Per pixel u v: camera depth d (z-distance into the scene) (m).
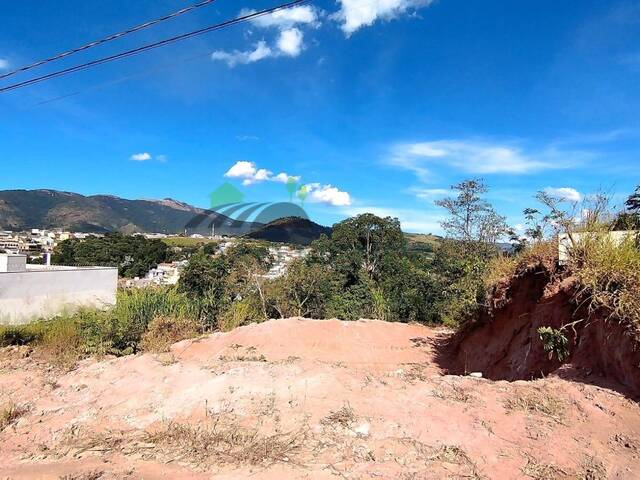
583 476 2.92
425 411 3.85
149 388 5.11
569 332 5.20
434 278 16.39
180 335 9.88
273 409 4.09
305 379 4.72
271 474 2.98
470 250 15.50
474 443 3.33
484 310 8.12
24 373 6.72
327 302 18.61
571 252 5.50
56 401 5.21
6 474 3.21
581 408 3.87
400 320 16.66
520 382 4.63
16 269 23.77
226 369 5.48
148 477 3.01
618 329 4.35
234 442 3.52
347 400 4.14
